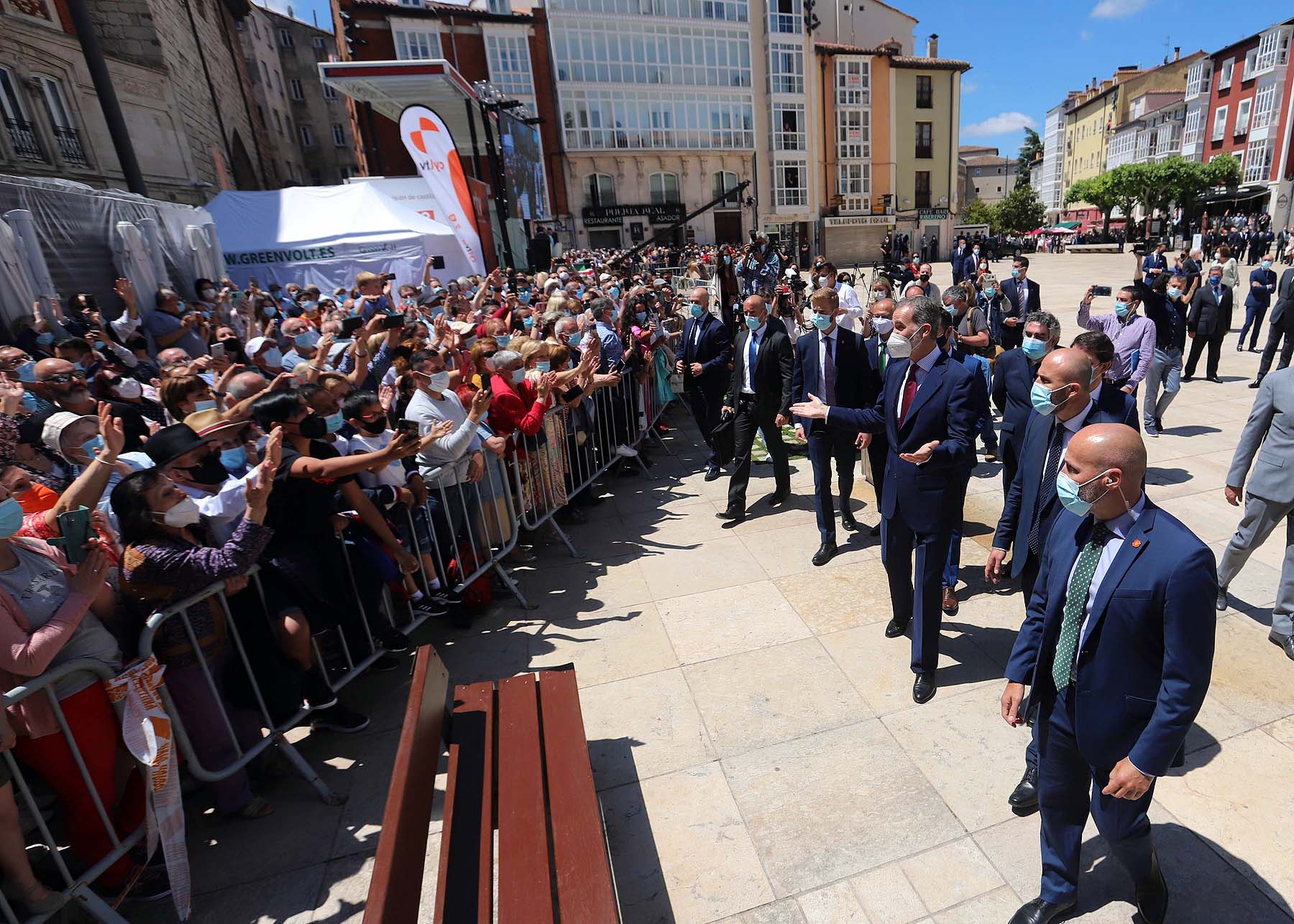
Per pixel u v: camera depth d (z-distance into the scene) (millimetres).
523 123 19469
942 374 3264
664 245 36625
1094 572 1946
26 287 6312
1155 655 1872
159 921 2516
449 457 4082
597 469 6320
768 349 5465
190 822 2955
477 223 14828
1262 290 10758
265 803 2992
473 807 2242
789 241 36594
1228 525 5059
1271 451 3504
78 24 8992
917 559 3365
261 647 2961
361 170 30828
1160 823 2643
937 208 45281
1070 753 2084
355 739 3418
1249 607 4016
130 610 2648
